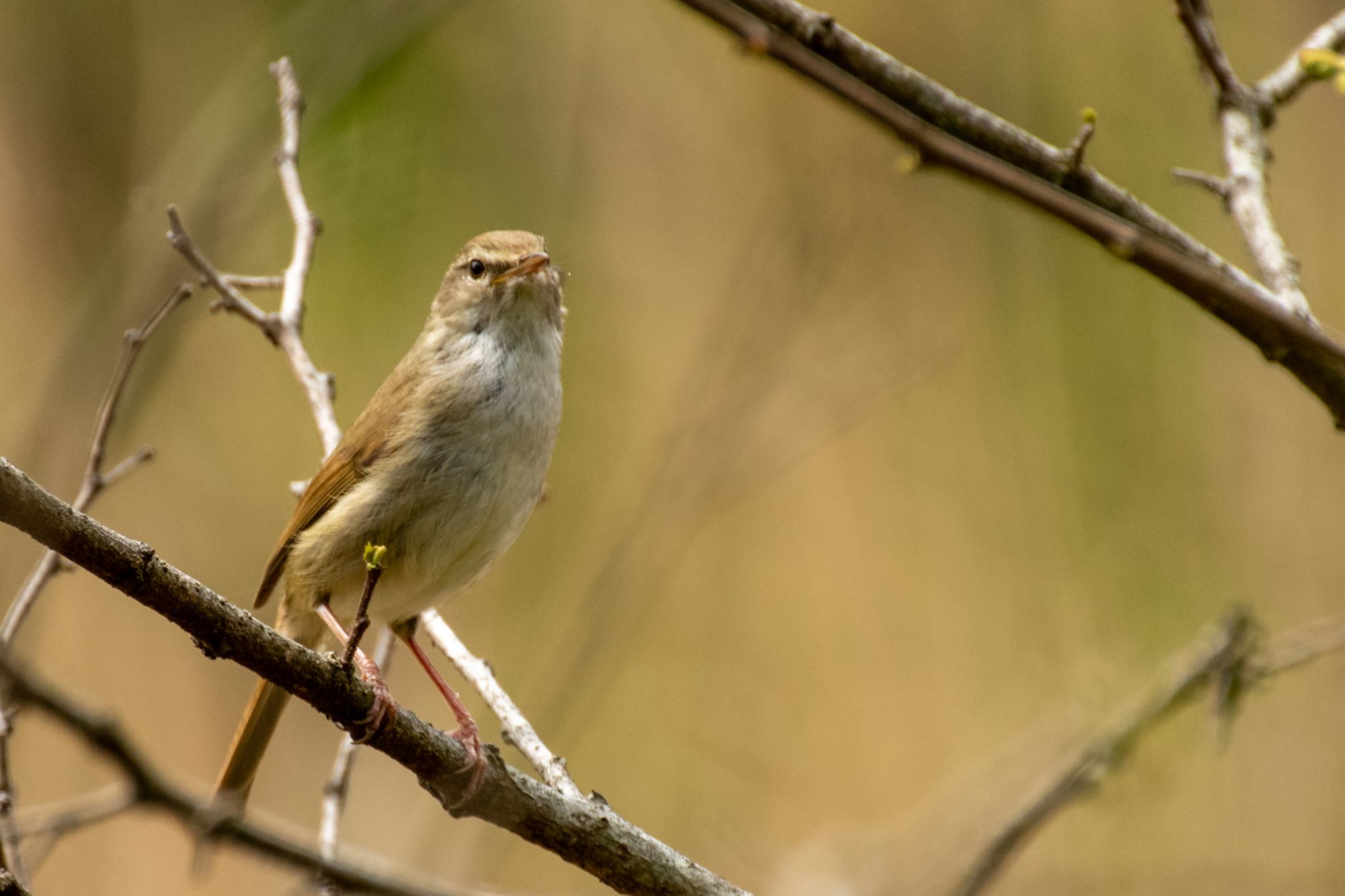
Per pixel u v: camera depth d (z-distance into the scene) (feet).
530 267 24.62
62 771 39.75
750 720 43.80
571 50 42.16
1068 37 43.47
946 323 43.96
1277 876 38.60
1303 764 40.40
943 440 45.47
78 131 42.93
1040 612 42.98
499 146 39.58
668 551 38.99
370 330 36.96
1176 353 43.68
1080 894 38.81
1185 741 39.88
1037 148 19.48
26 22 42.86
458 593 24.82
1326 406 19.92
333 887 19.70
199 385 41.63
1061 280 44.55
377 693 18.03
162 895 40.11
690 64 45.57
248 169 37.86
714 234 44.83
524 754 21.98
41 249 42.83
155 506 40.73
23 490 14.88
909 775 42.50
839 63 19.42
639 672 44.37
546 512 42.37
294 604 24.85
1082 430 43.93
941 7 43.86
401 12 37.78
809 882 39.50
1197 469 42.98
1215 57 22.53
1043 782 35.17
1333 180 42.37
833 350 42.09
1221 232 41.88
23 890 16.17
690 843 41.73
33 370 39.86
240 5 42.22
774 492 47.44
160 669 42.29
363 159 37.47
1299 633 31.48
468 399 24.07
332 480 24.30
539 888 41.29
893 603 44.62
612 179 43.96
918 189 45.19
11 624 21.22
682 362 43.47
